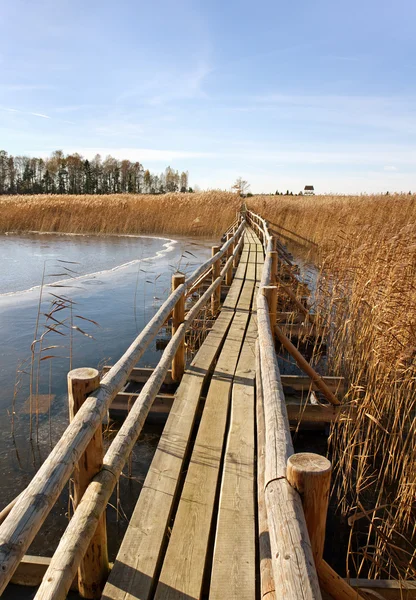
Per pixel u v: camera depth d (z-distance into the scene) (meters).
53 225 30.30
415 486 3.74
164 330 8.88
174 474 3.48
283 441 1.90
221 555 2.64
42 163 97.88
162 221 29.94
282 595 1.25
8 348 7.86
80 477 2.41
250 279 11.13
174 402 4.66
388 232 11.20
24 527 1.50
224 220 28.55
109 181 102.12
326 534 3.82
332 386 5.70
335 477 4.53
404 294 5.85
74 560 1.93
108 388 2.46
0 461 4.56
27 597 2.77
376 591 2.78
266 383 2.57
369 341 6.05
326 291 8.65
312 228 20.55
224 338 6.71
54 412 5.62
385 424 5.02
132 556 2.67
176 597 2.40
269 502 1.58
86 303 11.09
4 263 17.31
